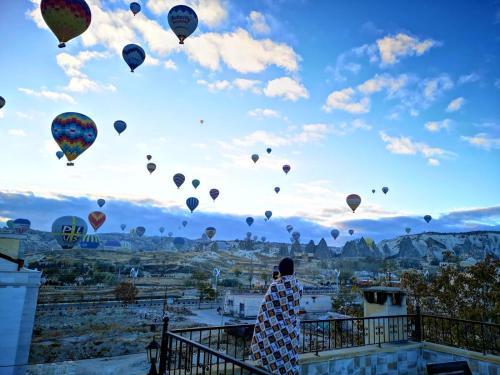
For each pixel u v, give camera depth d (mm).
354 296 66312
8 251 19719
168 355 5574
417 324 9062
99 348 40219
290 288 4828
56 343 41844
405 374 8172
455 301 23516
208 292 104562
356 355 7535
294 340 4699
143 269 178750
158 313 69812
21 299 18609
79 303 82875
